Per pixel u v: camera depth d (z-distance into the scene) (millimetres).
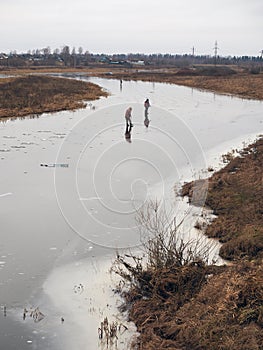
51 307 6961
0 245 9164
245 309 6141
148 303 6824
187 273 7164
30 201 11922
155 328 6172
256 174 14008
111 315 6738
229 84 56125
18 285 7609
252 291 6438
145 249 8930
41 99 35531
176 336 5934
